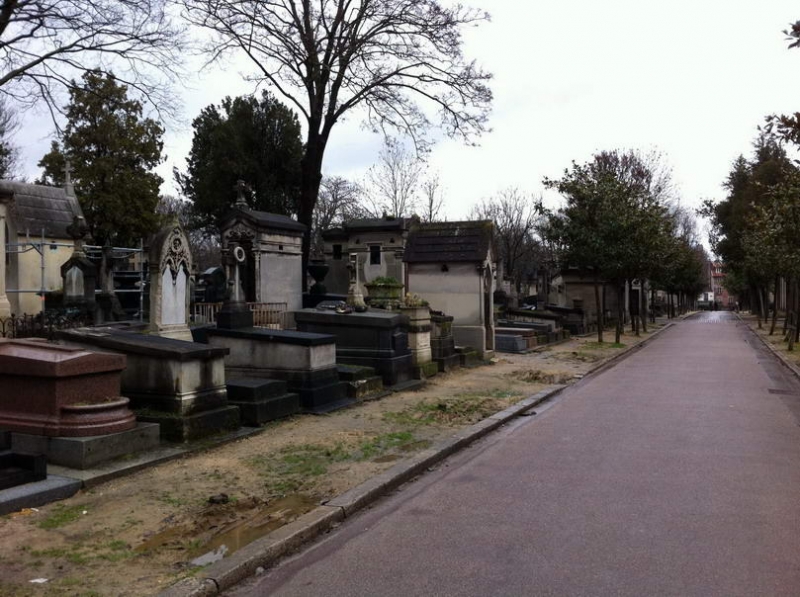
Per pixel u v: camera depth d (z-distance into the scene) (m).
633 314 37.25
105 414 7.04
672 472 7.27
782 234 19.66
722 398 12.84
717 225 54.41
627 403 12.35
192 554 4.85
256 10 23.34
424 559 4.90
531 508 6.07
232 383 9.72
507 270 52.59
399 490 6.89
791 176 19.53
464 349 17.92
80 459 6.62
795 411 11.33
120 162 41.16
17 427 6.93
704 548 4.98
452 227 19.61
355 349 13.40
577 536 5.30
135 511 5.79
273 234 23.00
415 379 14.36
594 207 26.70
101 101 38.53
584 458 8.02
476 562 4.81
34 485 6.05
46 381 6.85
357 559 4.95
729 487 6.66
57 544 5.00
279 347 10.80
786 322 28.75
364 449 8.20
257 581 4.61
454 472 7.56
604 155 44.09
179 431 7.88
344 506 6.00
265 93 36.06
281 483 6.71
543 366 18.47
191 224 40.47
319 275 26.02
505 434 9.74
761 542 5.11
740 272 49.22
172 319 12.21
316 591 4.40
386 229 31.38
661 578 4.45
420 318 15.30
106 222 40.66
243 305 11.73
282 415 9.91
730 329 43.38
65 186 28.30
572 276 40.66
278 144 36.53
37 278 24.55
